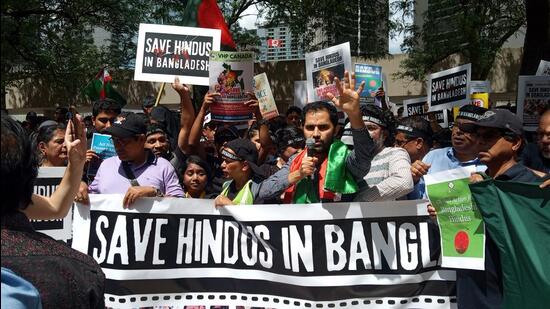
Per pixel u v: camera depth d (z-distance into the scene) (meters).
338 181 3.11
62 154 4.34
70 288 1.70
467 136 3.92
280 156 5.65
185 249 3.46
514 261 2.80
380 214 3.28
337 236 3.30
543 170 4.42
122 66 21.12
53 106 23.67
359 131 2.98
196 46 5.71
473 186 2.88
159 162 4.16
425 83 21.25
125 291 3.46
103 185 4.03
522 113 6.68
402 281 3.26
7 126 1.71
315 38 19.69
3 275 1.51
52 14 17.86
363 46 18.38
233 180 4.01
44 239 1.79
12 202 1.72
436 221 3.22
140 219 3.46
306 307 3.33
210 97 5.31
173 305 3.46
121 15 19.56
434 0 17.16
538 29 9.97
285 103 21.14
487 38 16.97
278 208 3.37
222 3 19.33
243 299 3.42
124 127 3.95
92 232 3.48
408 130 4.74
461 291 3.06
